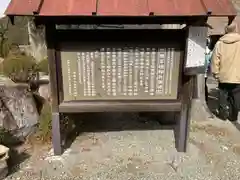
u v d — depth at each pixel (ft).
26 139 12.78
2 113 12.47
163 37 10.48
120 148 12.17
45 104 13.75
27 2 9.14
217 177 10.39
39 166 10.91
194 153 11.89
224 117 15.39
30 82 14.70
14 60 14.69
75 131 13.64
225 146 12.59
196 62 10.35
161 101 11.24
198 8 9.29
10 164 10.95
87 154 11.71
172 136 13.24
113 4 9.23
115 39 10.44
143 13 8.98
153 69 10.90
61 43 10.43
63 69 10.75
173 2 9.42
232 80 14.17
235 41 13.88
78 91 11.05
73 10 9.00
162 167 10.91
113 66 10.82
